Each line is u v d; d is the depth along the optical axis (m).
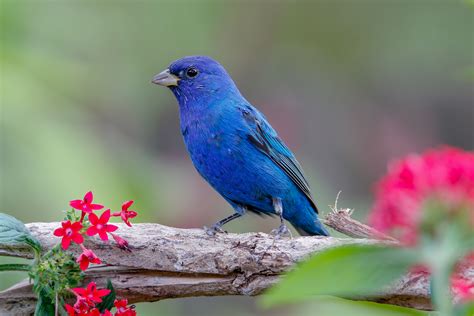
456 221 4.04
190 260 7.54
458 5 18.02
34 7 12.25
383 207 4.23
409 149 18.81
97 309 6.69
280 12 17.89
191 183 15.79
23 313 7.45
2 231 6.73
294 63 18.19
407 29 18.17
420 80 18.73
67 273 6.77
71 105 11.34
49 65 11.00
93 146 11.07
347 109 18.70
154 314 12.76
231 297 15.25
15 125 10.46
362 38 18.22
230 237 7.62
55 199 10.45
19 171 10.43
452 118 19.23
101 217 6.69
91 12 14.75
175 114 17.39
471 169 4.13
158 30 16.03
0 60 10.56
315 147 18.59
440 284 4.01
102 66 14.84
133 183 11.56
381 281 3.89
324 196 15.51
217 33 17.12
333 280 3.81
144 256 7.55
